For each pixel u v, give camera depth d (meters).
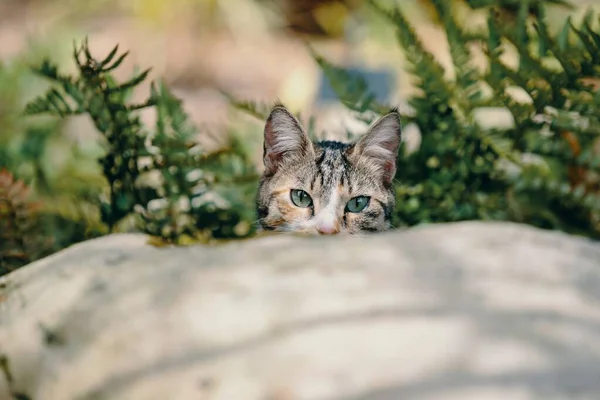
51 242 0.82
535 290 0.55
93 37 2.04
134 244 0.65
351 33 1.99
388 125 0.85
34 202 0.88
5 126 1.15
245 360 0.50
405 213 0.82
